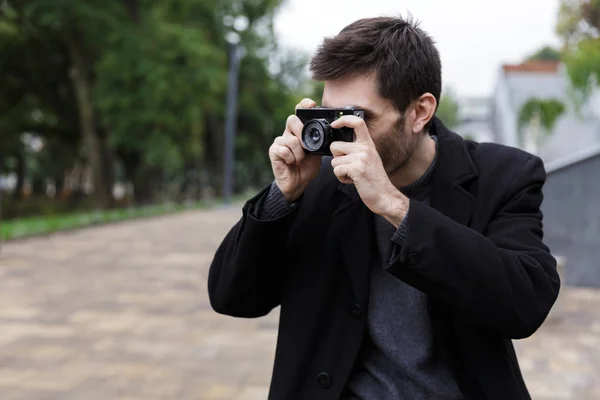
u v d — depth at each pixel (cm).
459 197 140
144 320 586
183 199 4084
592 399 397
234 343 514
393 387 142
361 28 133
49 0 1888
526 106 2070
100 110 2094
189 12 2342
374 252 144
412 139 136
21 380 426
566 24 2086
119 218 1634
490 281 124
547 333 546
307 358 142
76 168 4341
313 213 147
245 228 141
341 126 130
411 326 141
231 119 2386
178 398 396
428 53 133
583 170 718
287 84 3631
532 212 141
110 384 420
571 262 725
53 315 602
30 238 1192
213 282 152
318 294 143
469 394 137
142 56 1925
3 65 2303
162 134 2044
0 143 2677
